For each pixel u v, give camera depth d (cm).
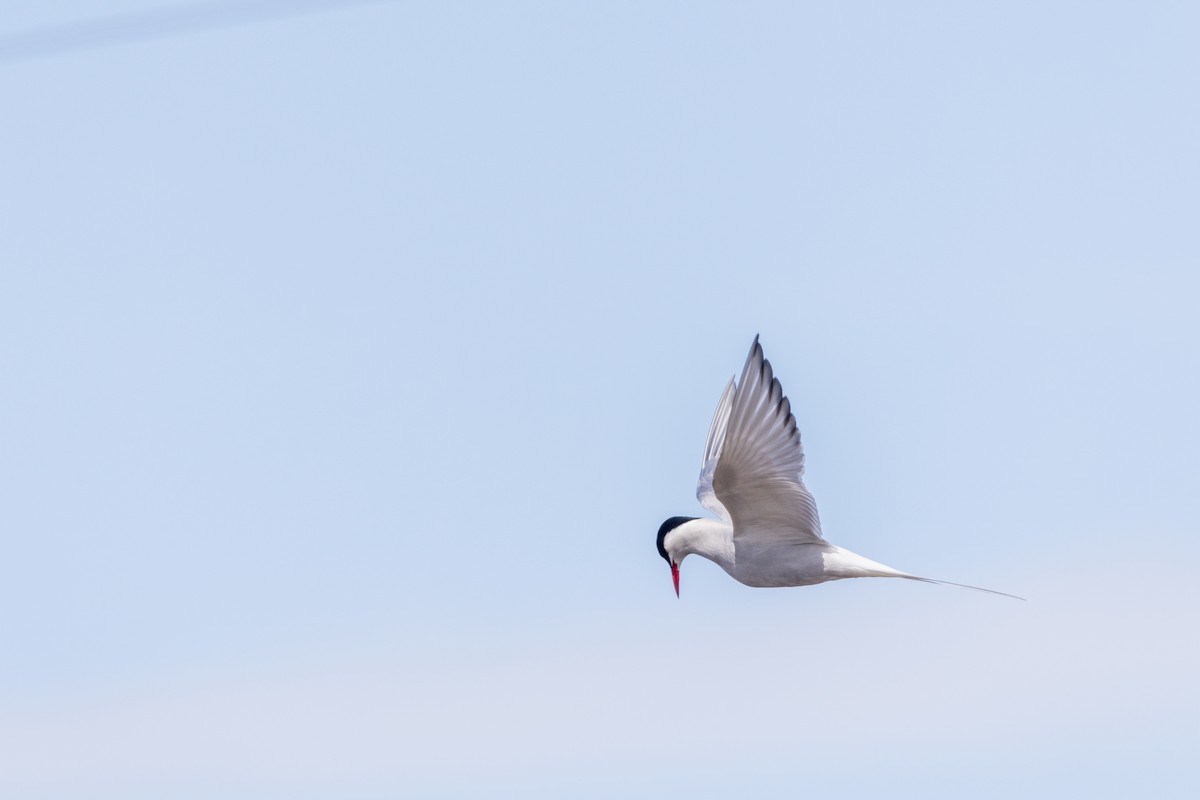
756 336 1324
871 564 1340
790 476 1327
